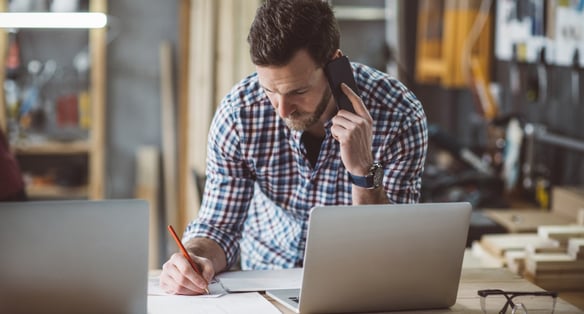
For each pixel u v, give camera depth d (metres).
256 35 1.97
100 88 4.73
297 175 2.34
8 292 1.75
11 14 2.62
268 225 2.46
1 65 4.59
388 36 5.16
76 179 4.79
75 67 4.95
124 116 5.14
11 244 1.74
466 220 1.94
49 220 1.75
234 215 2.35
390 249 1.89
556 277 2.68
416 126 2.28
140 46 5.10
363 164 2.12
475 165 4.12
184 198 4.95
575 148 3.82
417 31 5.02
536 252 2.78
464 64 4.41
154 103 5.15
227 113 2.29
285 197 2.37
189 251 2.20
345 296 1.91
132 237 1.80
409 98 2.32
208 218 2.35
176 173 5.14
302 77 1.99
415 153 2.29
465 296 2.10
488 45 4.46
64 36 4.95
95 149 4.76
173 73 5.14
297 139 2.26
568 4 3.81
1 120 4.61
